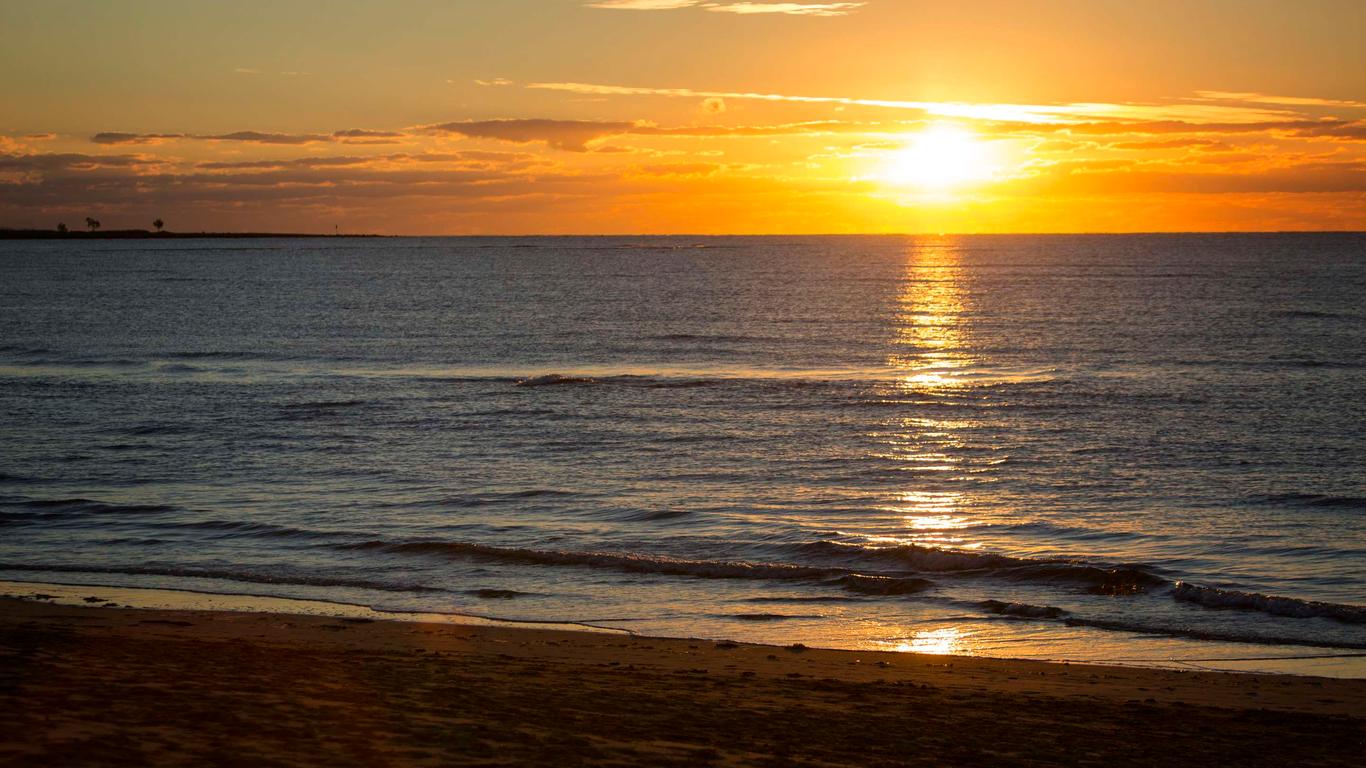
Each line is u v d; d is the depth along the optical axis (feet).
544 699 35.55
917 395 148.56
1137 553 70.85
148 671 36.14
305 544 71.46
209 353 205.57
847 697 38.88
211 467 99.55
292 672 37.63
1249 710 38.63
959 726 35.19
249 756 25.82
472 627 52.19
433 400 145.28
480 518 80.28
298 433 118.83
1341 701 41.06
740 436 117.50
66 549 69.67
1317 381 157.48
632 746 29.78
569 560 66.85
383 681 37.01
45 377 170.40
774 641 51.16
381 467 100.01
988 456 106.01
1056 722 36.32
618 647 48.14
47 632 43.65
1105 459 104.12
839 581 62.44
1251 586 62.95
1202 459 103.71
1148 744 33.94
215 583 61.41
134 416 130.72
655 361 192.75
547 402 143.54
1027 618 55.62
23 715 28.22
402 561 66.95
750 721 34.22
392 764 26.16
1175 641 51.52
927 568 66.28
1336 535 75.05
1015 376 168.45
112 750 25.31
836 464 102.32
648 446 111.65
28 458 103.14
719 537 74.90
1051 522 79.77
